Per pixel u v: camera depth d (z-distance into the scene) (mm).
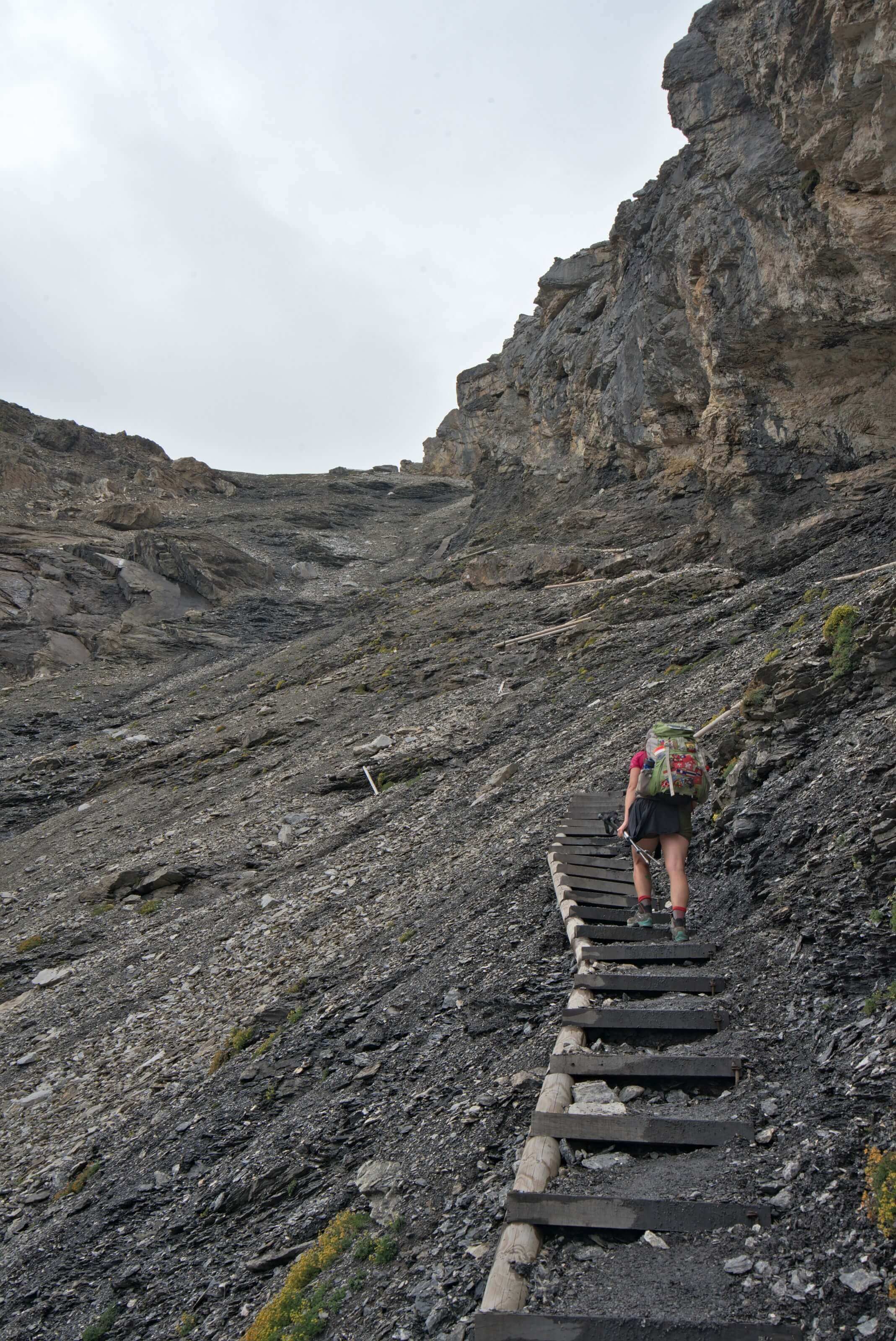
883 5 17984
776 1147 3846
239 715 31172
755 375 29609
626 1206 3627
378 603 45062
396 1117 6027
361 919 11984
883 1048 4039
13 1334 6004
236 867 17516
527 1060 5723
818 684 8695
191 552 52812
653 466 39438
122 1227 6754
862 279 24109
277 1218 5691
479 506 56875
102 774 29281
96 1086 10359
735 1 24688
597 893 8305
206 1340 4801
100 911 17094
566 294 49969
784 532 27312
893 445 27266
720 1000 5375
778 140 26391
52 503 67688
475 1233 4141
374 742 22062
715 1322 2984
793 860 6465
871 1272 2980
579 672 22984
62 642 45812
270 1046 8805
